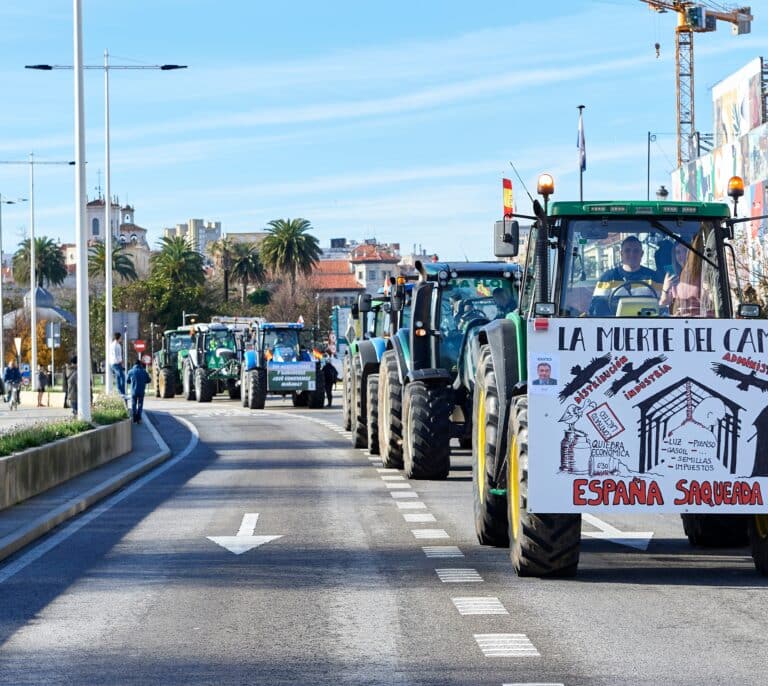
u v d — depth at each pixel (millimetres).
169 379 67000
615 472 10539
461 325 20531
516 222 12109
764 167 45219
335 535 14125
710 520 12891
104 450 23984
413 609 9750
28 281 136625
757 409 10523
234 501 17922
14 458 16969
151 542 13891
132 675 7770
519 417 10930
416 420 19969
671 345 10555
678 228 11859
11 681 7656
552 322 10586
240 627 9164
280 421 41375
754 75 50969
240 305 126812
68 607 10062
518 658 8062
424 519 15445
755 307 11617
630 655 8117
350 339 32750
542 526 10820
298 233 122875
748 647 8336
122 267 128875
